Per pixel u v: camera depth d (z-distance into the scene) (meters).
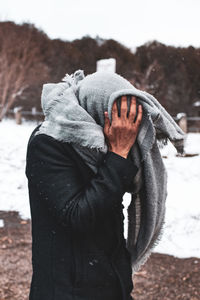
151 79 21.39
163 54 23.56
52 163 1.23
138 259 1.53
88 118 1.24
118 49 24.55
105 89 1.28
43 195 1.23
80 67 23.80
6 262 3.80
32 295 1.35
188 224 4.91
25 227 4.98
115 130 1.24
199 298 3.22
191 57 23.25
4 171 7.42
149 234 1.44
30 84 20.64
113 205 1.21
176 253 4.18
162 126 1.32
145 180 1.36
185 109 22.42
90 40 24.95
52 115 1.28
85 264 1.26
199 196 5.94
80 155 1.25
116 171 1.21
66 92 1.30
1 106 17.39
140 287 3.42
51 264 1.27
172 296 3.27
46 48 24.06
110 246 1.32
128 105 1.26
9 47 20.92
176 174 7.01
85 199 1.19
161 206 1.45
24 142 9.27
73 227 1.20
